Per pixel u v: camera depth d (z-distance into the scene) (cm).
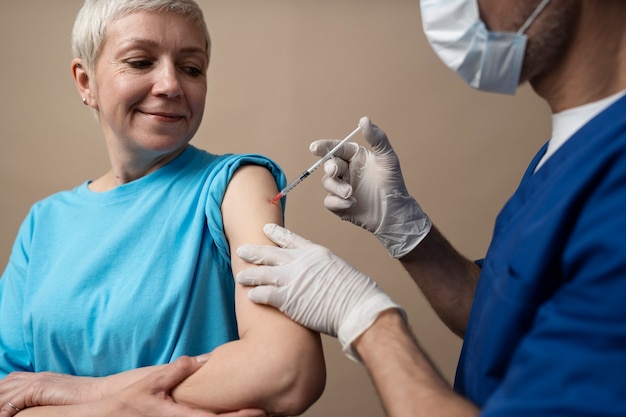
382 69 310
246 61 311
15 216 309
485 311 106
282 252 125
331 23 310
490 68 106
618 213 83
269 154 311
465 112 310
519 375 84
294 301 119
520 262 98
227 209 139
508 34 102
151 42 138
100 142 311
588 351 80
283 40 310
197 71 145
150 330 135
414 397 96
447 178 311
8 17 307
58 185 309
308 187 310
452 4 106
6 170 308
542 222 96
